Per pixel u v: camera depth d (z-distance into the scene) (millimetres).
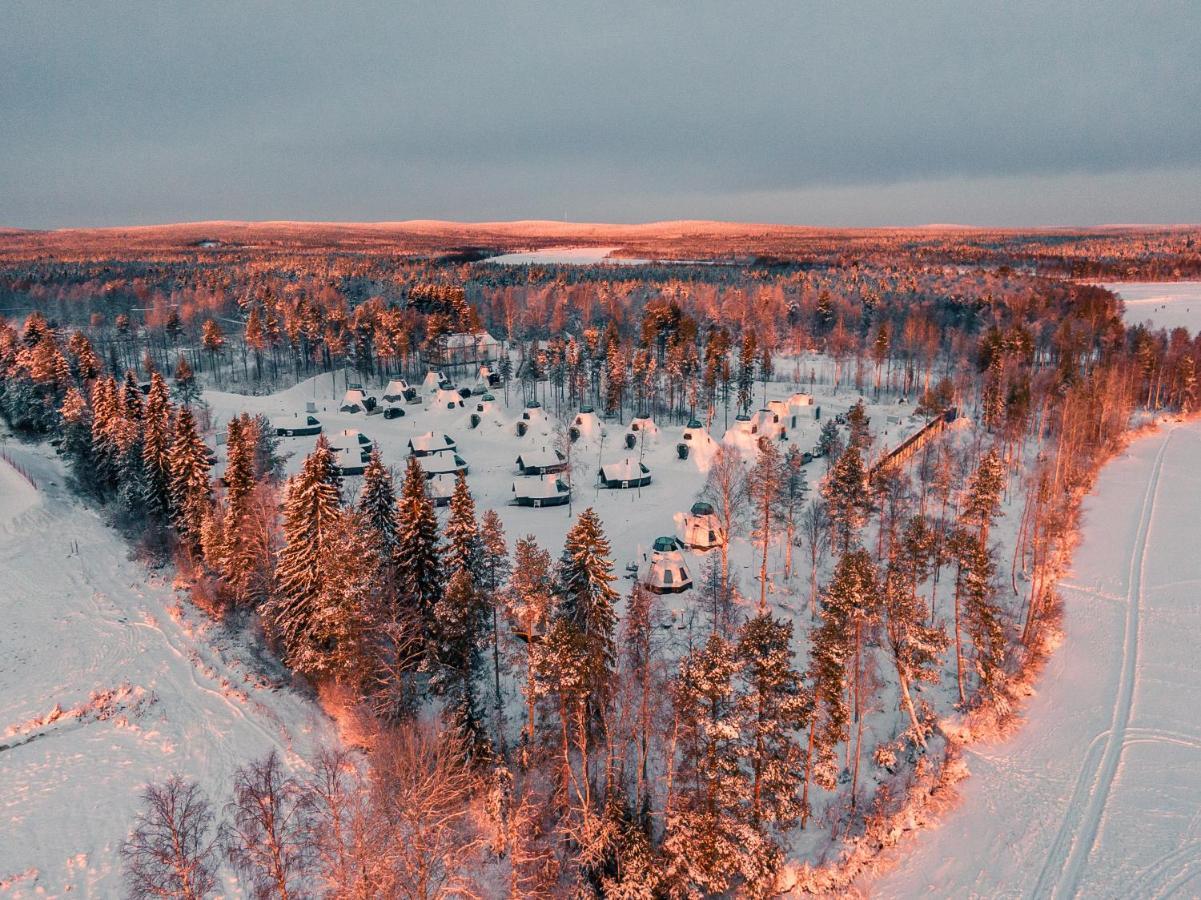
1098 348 152625
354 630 44906
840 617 46031
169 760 46125
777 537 74438
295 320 162625
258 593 60250
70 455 99125
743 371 126938
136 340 173000
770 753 38438
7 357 122875
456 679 42938
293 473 97312
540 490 90375
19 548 75250
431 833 34125
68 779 44094
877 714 52844
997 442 104875
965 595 54750
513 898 34781
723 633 55219
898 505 74000
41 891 36031
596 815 38125
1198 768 49062
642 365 129875
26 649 58344
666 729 39875
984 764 50219
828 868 41000
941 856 43094
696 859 36531
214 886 35094
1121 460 111438
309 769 43938
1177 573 75250
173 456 71938
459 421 124938
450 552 51031
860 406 98375
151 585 70062
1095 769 49469
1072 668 60750
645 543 76438
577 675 36938
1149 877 41031
